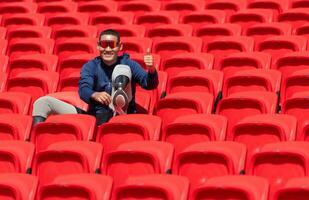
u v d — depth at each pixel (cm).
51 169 1127
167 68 1600
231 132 1192
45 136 1251
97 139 1230
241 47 1694
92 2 2120
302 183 934
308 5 1998
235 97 1317
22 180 1029
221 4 2025
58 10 2136
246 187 942
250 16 1902
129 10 2091
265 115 1214
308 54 1557
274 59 1675
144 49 1739
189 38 1744
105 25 1981
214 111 1402
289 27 1789
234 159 1081
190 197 953
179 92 1418
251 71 1466
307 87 1412
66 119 1269
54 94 1367
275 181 1057
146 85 1322
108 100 1312
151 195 959
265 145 1088
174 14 1959
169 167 1102
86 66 1348
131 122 1233
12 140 1215
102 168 1112
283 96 1427
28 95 1432
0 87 1589
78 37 1855
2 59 1706
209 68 1586
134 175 1088
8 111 1424
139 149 1115
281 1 2002
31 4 2152
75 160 1117
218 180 961
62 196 985
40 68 1659
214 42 1703
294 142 1088
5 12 2147
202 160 1079
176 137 1208
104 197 988
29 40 1820
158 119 1238
